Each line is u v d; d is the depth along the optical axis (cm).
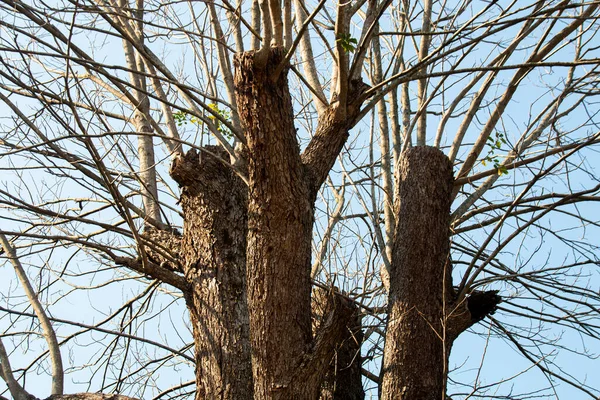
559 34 541
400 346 505
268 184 458
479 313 563
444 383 472
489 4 433
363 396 606
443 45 439
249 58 443
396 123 707
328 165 510
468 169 581
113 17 573
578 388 559
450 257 546
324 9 620
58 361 510
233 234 537
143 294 683
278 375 457
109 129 489
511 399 583
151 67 625
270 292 461
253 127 451
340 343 559
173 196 688
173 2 496
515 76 556
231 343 500
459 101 614
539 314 596
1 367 482
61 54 436
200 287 521
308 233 472
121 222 642
